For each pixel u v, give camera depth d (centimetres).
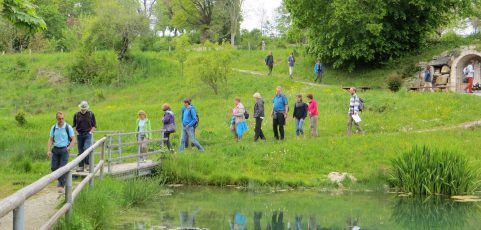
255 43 7006
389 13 3747
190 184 1645
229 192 1492
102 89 4088
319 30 3900
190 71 3588
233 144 1930
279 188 1563
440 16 3969
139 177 1563
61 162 1208
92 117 1459
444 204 1305
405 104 2508
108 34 4566
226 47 3628
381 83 3591
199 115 2883
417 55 3831
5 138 2347
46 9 6831
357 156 1828
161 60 4644
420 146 1573
